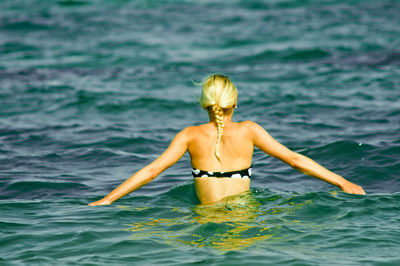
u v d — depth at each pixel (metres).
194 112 37.97
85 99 41.69
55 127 33.47
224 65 56.00
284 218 15.14
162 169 17.00
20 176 23.02
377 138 28.03
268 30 75.94
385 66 52.25
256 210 15.97
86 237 13.90
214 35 73.50
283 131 31.09
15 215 16.34
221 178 16.78
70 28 81.19
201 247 12.95
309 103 39.06
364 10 91.75
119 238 13.77
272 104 39.25
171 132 32.44
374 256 12.19
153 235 13.95
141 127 33.62
